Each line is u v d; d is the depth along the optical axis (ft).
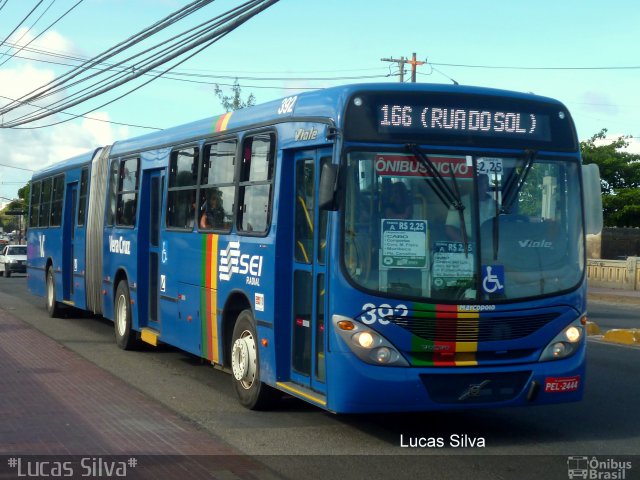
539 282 26.02
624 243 144.25
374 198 25.14
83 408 30.71
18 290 99.45
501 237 25.84
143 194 44.39
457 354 25.17
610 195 146.72
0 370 38.83
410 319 24.76
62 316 63.10
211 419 29.89
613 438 27.63
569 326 26.32
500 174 26.23
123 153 48.14
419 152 25.53
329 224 25.29
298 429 28.55
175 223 39.75
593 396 34.99
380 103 25.58
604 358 46.24
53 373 38.17
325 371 25.41
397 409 24.70
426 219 25.35
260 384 30.53
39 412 29.94
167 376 38.70
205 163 36.37
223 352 33.60
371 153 25.27
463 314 25.00
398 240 25.09
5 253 139.23
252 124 31.99
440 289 25.11
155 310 43.19
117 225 48.06
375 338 24.56
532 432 28.43
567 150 27.25
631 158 152.97
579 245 26.86
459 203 25.57
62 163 62.39
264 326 29.71
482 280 25.40
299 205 28.60
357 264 24.82
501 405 25.54
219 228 34.35
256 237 30.63
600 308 90.99
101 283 51.01
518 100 26.84
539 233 26.35
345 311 24.68
